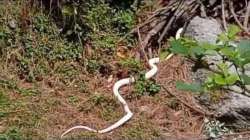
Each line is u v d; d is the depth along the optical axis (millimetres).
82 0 7465
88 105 6398
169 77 6777
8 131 5805
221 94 6113
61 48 7102
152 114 6270
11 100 6410
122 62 7090
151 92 6598
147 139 5844
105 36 7438
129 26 7633
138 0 8039
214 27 7074
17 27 7207
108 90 6738
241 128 5992
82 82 6840
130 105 6449
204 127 6043
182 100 6371
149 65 6965
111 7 7867
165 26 7531
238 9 7668
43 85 6773
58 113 6262
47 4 7402
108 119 6207
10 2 7391
